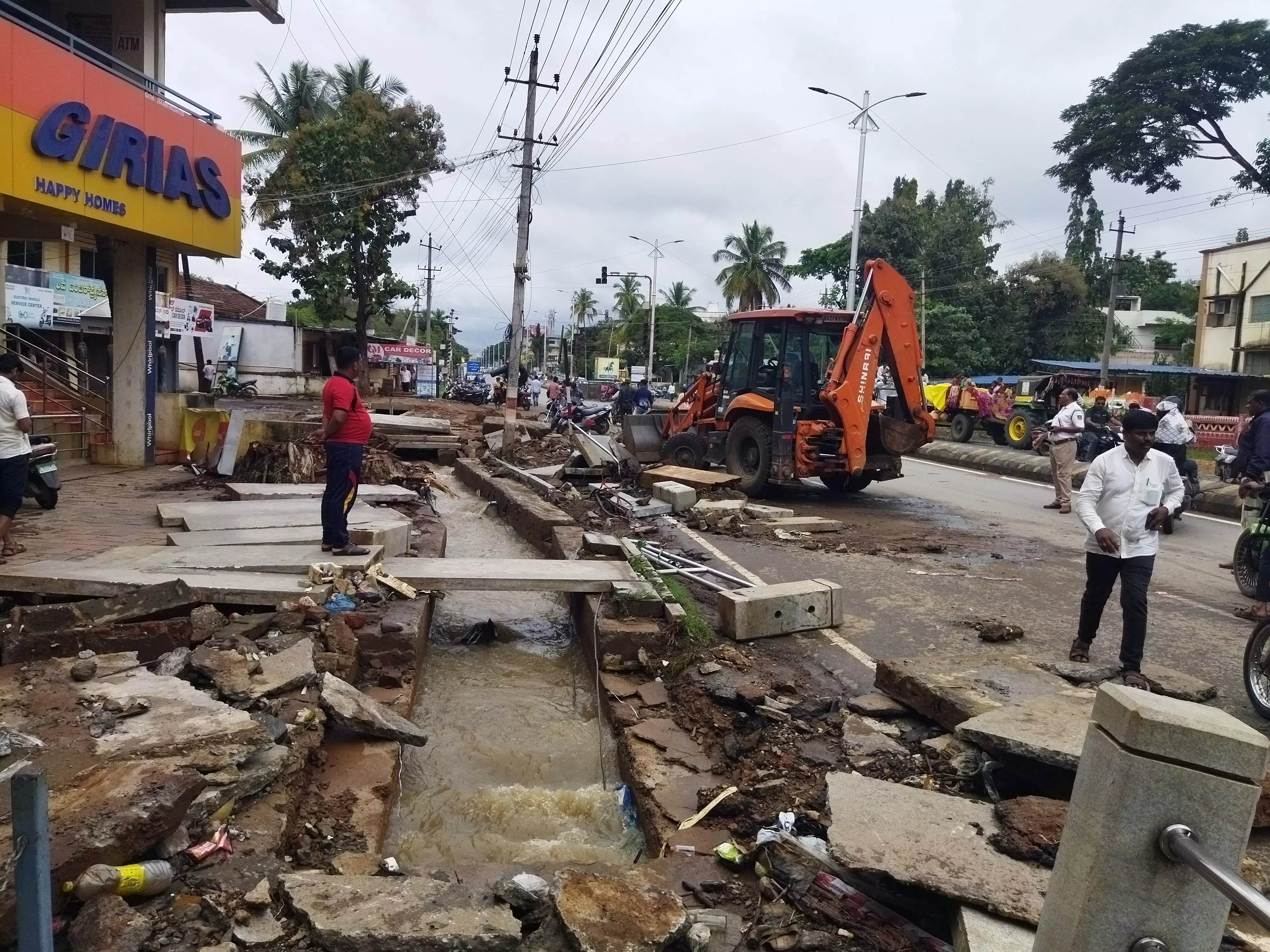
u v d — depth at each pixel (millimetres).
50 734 4148
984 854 3527
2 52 9203
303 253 33344
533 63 20172
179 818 3420
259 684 5062
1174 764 2318
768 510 12742
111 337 13547
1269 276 36312
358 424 7879
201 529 8789
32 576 6707
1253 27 23375
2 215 11797
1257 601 7930
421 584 7488
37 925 2289
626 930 3201
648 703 6039
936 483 17672
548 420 28672
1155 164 25562
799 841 4008
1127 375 36469
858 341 12969
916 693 5375
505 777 5590
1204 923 2373
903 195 46500
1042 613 8031
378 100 33562
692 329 78875
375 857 3926
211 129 13172
